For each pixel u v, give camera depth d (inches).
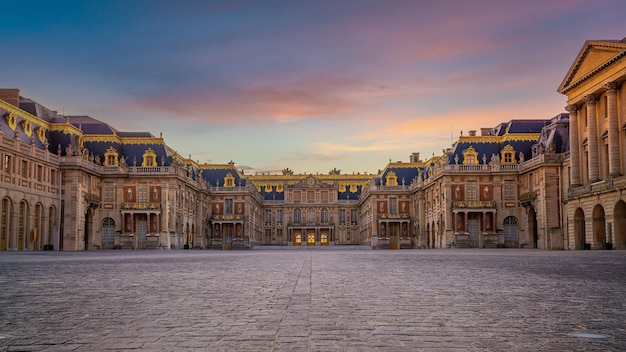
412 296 552.4
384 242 4872.0
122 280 754.2
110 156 3624.5
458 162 3705.7
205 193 4736.7
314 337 343.0
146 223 3599.9
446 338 342.3
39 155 2962.6
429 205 4333.2
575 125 2866.6
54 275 850.8
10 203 2699.3
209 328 373.4
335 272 915.4
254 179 6574.8
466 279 762.8
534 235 3457.2
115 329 371.6
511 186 3587.6
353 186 6560.0
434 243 4133.9
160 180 3599.9
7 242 2659.9
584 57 2706.7
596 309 466.0
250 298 536.1
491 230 3587.6
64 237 3164.4
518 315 432.1
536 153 3376.0
